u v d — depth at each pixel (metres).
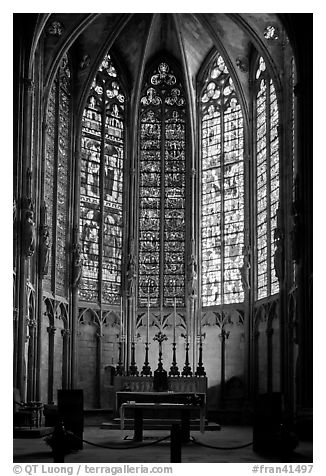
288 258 31.61
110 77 38.59
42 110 32.62
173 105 39.66
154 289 37.97
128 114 38.91
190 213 38.38
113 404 35.75
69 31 32.91
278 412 21.14
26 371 29.97
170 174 39.03
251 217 35.97
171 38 38.66
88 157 37.25
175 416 28.50
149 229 38.53
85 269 36.22
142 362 37.03
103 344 36.12
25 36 29.39
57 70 34.06
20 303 28.23
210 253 37.72
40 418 28.70
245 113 36.78
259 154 36.06
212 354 36.47
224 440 25.16
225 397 35.72
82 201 36.62
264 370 34.22
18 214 28.58
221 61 38.72
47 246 31.69
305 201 27.91
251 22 33.00
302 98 28.39
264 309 34.12
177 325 37.34
